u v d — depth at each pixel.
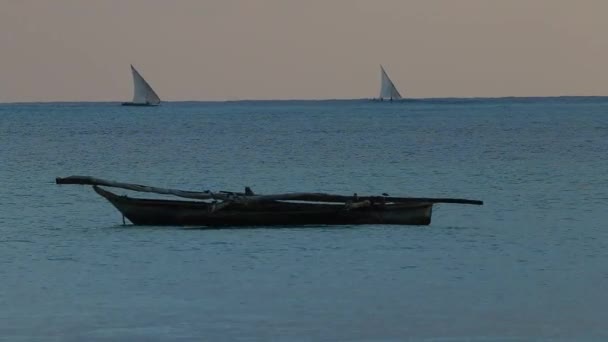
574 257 97.25
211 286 83.56
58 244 106.00
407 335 68.56
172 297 79.44
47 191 166.25
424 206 117.25
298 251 100.12
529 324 71.06
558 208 140.75
